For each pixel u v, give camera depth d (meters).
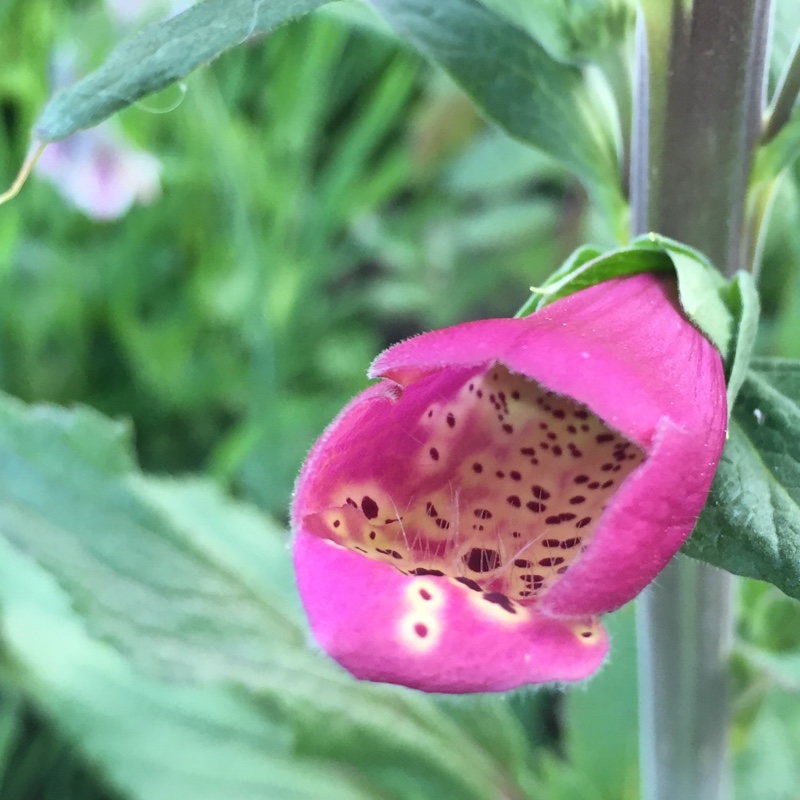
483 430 0.10
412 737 0.18
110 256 0.32
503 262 0.37
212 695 0.21
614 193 0.13
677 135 0.11
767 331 0.28
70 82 0.25
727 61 0.11
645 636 0.14
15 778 0.24
